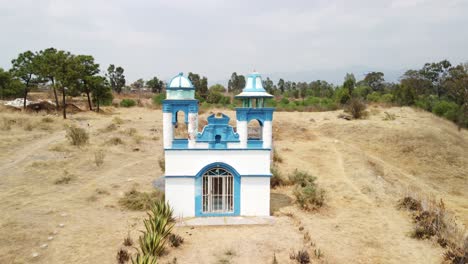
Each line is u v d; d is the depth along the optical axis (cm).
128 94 8506
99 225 1355
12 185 1775
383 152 3031
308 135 3484
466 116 4341
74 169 2105
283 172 2225
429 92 8038
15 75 4216
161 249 1124
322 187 1969
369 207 1688
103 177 1992
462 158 3012
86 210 1504
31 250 1143
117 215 1465
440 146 3152
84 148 2586
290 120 4053
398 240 1325
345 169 2366
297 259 1120
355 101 4184
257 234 1305
